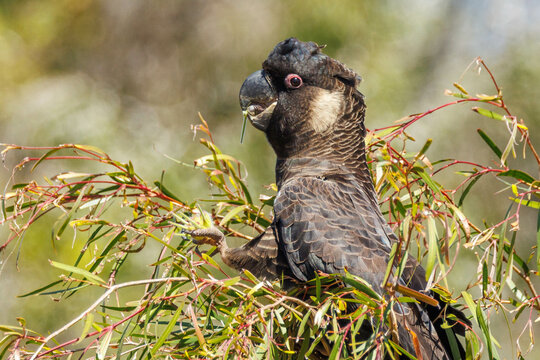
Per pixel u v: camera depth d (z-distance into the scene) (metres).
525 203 6.97
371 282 7.01
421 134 16.69
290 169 8.52
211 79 18.33
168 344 6.70
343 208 7.52
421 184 7.93
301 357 6.62
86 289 14.20
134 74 19.11
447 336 6.96
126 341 7.19
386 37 17.47
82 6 19.88
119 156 16.52
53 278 14.46
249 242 7.65
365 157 8.38
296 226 7.40
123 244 7.77
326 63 8.48
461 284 14.61
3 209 6.87
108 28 19.66
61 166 16.48
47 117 17.09
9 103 17.73
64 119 17.03
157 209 7.49
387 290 6.02
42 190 7.06
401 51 17.88
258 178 15.76
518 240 16.14
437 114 16.98
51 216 14.84
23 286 14.48
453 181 16.30
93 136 16.73
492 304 6.74
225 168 8.18
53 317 14.20
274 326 6.93
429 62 17.95
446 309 6.84
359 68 17.11
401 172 7.61
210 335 7.00
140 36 19.22
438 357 6.86
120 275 13.96
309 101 8.42
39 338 6.23
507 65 17.22
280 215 7.52
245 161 15.99
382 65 17.22
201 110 18.16
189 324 7.16
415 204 6.07
